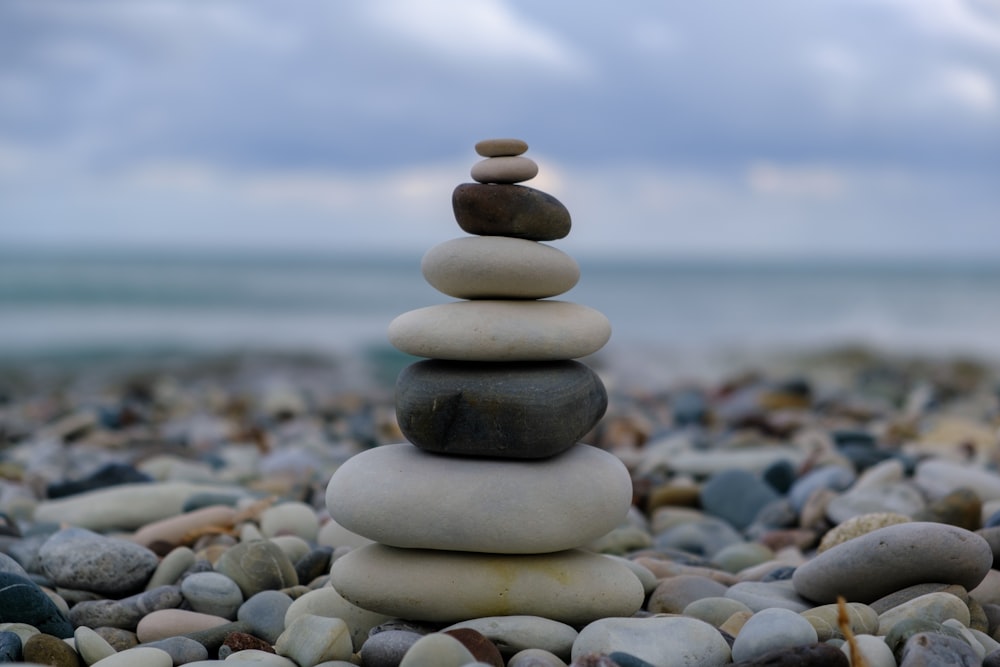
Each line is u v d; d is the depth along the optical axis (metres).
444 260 0.84
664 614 0.86
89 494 1.11
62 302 5.71
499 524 0.82
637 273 9.56
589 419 0.85
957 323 5.54
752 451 1.39
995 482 1.11
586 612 0.83
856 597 0.85
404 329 0.84
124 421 1.93
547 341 0.83
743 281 8.52
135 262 9.20
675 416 1.89
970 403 2.06
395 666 0.79
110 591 0.91
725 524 1.08
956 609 0.81
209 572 0.90
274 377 3.34
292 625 0.81
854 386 2.75
